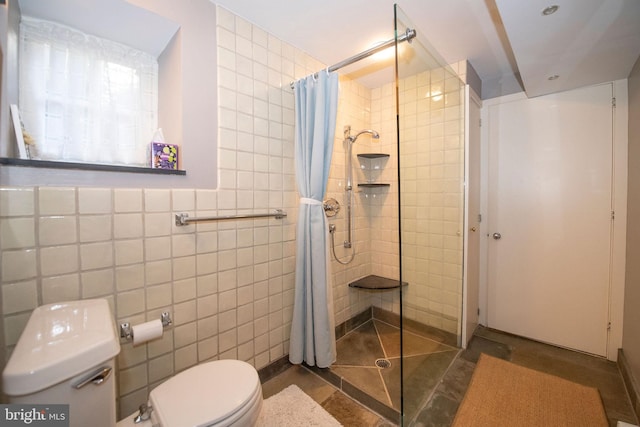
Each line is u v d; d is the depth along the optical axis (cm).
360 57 142
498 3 110
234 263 150
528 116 208
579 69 164
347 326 231
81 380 68
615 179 179
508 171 218
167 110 137
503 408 142
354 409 144
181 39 127
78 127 120
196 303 136
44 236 97
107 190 109
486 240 229
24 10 107
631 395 145
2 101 90
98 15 115
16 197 92
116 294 112
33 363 63
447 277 183
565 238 198
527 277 213
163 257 124
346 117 225
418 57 139
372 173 252
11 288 92
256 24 155
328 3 138
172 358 128
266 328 167
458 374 171
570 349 197
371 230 255
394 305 243
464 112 198
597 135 184
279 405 144
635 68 159
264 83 161
